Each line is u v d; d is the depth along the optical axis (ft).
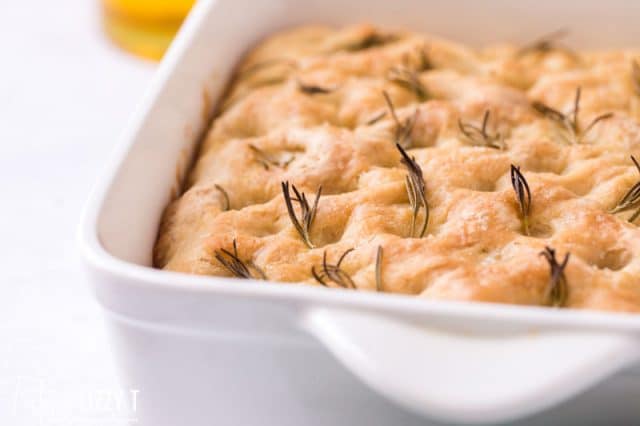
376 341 1.46
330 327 1.47
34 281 2.11
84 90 2.61
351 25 2.27
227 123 2.01
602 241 1.71
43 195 2.31
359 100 2.02
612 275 1.66
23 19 2.90
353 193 1.81
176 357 1.58
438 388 1.44
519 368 1.45
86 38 2.80
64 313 2.04
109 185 1.70
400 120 1.96
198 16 2.06
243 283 1.52
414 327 1.48
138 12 2.66
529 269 1.65
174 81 1.93
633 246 1.70
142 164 1.79
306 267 1.71
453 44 2.21
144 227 1.78
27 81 2.64
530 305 1.64
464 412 1.43
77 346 1.98
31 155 2.42
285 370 1.57
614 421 1.57
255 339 1.55
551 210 1.77
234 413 1.62
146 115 1.83
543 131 1.95
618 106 2.02
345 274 1.67
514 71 2.11
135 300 1.55
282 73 2.13
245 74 2.15
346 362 1.46
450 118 1.96
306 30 2.24
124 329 1.58
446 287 1.64
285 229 1.77
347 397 1.58
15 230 2.23
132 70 2.68
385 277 1.68
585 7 2.23
